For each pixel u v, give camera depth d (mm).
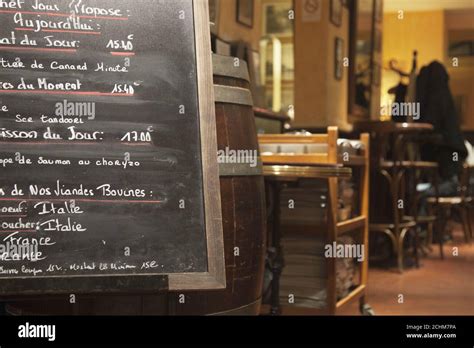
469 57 9773
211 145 1958
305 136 3182
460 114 9961
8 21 1925
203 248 1909
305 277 3234
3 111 1881
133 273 1859
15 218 1834
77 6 1971
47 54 1934
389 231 5395
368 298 4289
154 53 2000
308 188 3240
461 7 8859
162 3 2025
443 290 4594
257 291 2344
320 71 6043
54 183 1875
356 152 3785
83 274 1834
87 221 1872
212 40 3715
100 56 1965
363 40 7168
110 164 1920
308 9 6008
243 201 2244
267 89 6020
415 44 9102
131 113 1958
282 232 3264
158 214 1915
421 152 6605
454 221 8078
